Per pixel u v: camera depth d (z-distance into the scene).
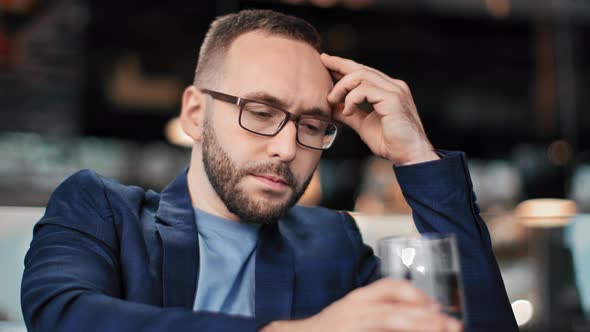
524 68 5.31
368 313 0.49
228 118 0.91
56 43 3.54
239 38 0.95
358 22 4.46
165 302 0.87
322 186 4.25
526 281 2.04
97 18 3.89
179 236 0.92
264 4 2.79
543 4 4.89
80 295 0.66
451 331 0.48
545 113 5.15
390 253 0.57
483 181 4.55
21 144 3.32
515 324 0.85
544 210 2.64
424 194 0.91
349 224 1.16
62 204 0.89
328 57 1.00
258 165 0.90
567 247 2.09
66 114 3.59
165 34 4.23
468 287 0.84
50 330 0.65
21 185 3.13
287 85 0.91
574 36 5.06
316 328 0.51
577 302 2.04
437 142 5.45
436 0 4.69
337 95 0.99
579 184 4.76
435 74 5.16
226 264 0.94
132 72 4.22
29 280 0.74
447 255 0.57
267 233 0.99
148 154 4.26
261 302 0.93
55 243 0.82
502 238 2.08
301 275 1.00
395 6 4.50
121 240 0.89
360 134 1.05
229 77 0.93
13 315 1.32
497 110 5.38
